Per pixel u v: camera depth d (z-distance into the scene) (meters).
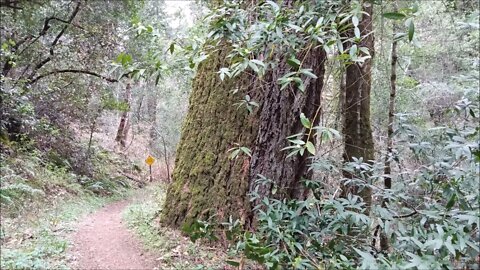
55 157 11.83
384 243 2.97
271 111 5.55
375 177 3.28
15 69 10.73
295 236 2.88
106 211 9.86
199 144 6.54
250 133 5.85
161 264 5.21
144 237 6.18
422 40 7.78
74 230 6.64
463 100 2.79
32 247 5.42
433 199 2.72
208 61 6.73
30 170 9.20
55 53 10.99
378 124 7.66
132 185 14.92
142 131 22.14
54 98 12.01
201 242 5.67
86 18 11.27
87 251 5.69
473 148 2.20
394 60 5.94
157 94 17.22
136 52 8.66
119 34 10.12
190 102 6.96
